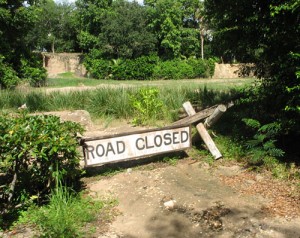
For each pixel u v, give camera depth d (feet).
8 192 11.43
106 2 119.75
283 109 15.02
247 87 25.54
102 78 100.17
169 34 119.44
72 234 10.48
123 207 12.46
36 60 68.59
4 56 59.62
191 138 17.10
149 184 14.01
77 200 12.55
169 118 24.09
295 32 14.90
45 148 11.09
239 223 11.23
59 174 11.86
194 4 133.80
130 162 16.29
